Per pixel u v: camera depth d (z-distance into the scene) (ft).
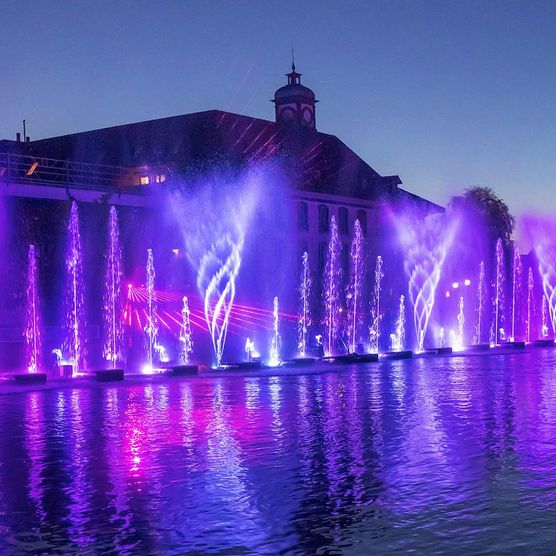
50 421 78.48
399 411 83.82
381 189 255.29
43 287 155.94
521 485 49.37
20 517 43.32
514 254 261.03
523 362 160.56
